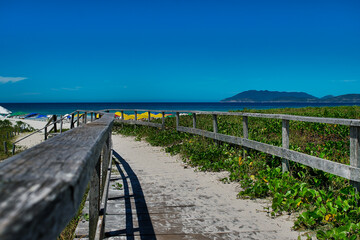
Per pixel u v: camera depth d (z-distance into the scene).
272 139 7.56
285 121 4.77
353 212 3.20
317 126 8.45
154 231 3.15
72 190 0.56
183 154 7.66
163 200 4.20
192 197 4.34
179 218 3.53
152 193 4.53
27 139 18.84
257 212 3.72
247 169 5.50
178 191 4.64
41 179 0.56
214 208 3.87
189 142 8.40
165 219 3.49
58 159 0.73
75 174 0.60
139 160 7.43
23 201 0.44
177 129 10.45
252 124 10.00
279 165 5.52
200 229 3.21
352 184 3.45
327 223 3.24
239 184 4.98
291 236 3.03
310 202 3.79
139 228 3.22
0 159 11.75
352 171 3.37
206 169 6.03
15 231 0.36
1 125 26.59
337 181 4.26
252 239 2.97
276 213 3.65
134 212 3.71
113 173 5.95
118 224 3.32
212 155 6.76
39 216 0.43
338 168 3.59
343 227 2.83
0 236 0.33
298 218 3.27
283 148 4.82
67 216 0.54
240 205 3.98
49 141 1.03
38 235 0.42
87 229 3.11
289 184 4.39
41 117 43.88
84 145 0.96
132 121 14.51
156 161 7.22
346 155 5.50
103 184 3.23
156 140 10.18
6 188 0.50
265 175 4.88
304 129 8.66
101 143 1.39
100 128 1.63
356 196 3.34
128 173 5.91
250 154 6.20
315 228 3.16
